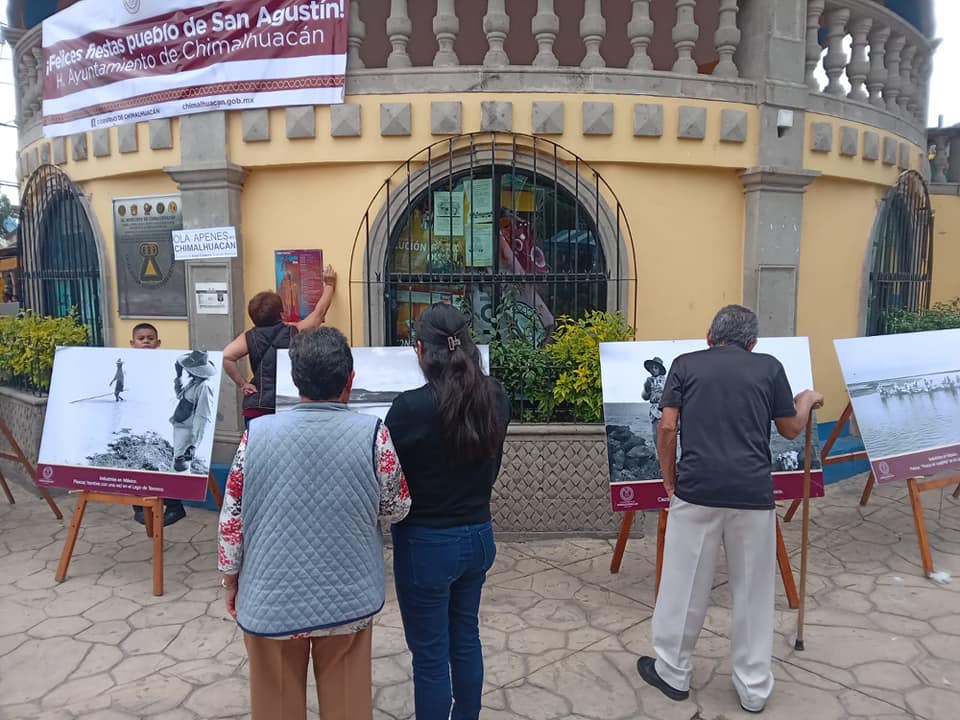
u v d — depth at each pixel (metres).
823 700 2.96
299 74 4.94
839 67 5.75
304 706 2.23
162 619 3.72
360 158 5.01
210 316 5.32
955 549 4.59
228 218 5.18
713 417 2.87
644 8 5.05
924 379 4.42
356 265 5.18
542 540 4.76
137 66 5.35
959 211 8.34
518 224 5.23
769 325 5.42
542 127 4.92
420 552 2.34
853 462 6.16
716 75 5.25
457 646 2.50
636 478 3.91
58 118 5.90
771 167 5.18
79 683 3.13
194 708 2.94
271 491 2.05
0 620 3.71
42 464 4.23
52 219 6.66
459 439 2.25
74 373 4.27
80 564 4.45
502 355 4.81
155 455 4.10
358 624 2.15
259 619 2.03
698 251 5.33
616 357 4.01
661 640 3.02
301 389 2.16
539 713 2.89
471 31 7.69
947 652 3.32
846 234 6.07
